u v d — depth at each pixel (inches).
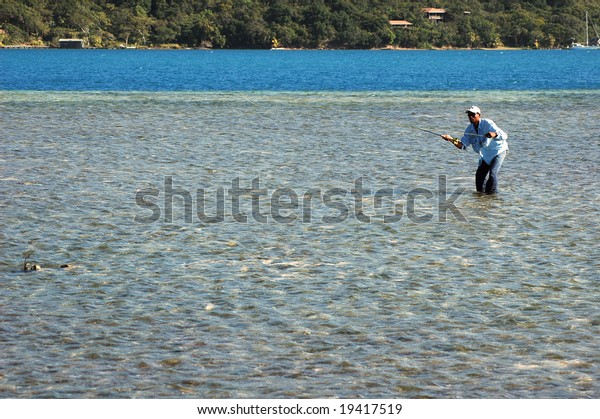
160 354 622.2
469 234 962.7
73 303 724.7
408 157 1536.7
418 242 928.3
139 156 1531.7
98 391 569.6
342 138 1813.5
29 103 2760.8
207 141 1750.7
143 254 876.0
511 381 583.8
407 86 4146.2
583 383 581.6
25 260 848.3
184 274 806.5
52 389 571.5
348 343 642.2
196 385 577.9
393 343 642.8
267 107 2642.7
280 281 785.6
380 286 771.4
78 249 892.0
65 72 6072.8
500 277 798.5
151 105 2711.6
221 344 639.8
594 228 986.7
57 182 1261.1
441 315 698.8
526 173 1362.0
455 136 1893.5
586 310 709.9
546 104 2802.7
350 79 4933.6
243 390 571.5
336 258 863.7
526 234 961.5
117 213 1060.5
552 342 644.7
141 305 720.3
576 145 1706.4
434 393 568.7
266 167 1417.3
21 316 692.7
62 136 1822.1
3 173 1331.2
